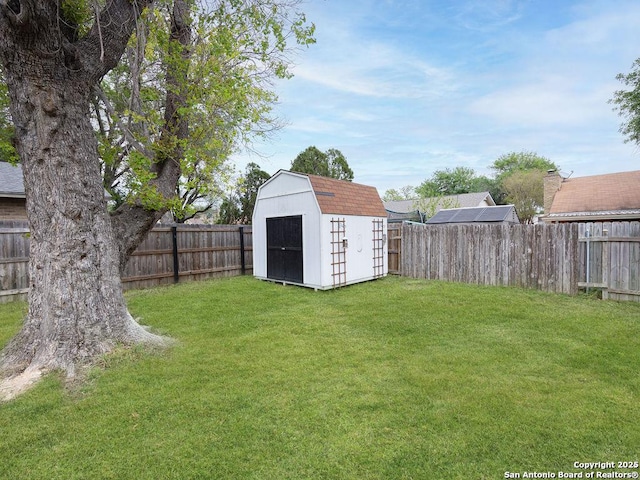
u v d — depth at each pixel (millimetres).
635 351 3703
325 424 2416
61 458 2082
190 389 2930
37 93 3137
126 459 2068
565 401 2674
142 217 4348
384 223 9430
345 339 4246
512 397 2738
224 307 5965
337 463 2025
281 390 2914
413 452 2113
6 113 7211
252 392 2877
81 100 3465
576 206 14688
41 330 3326
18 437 2285
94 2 3316
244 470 1973
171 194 4609
